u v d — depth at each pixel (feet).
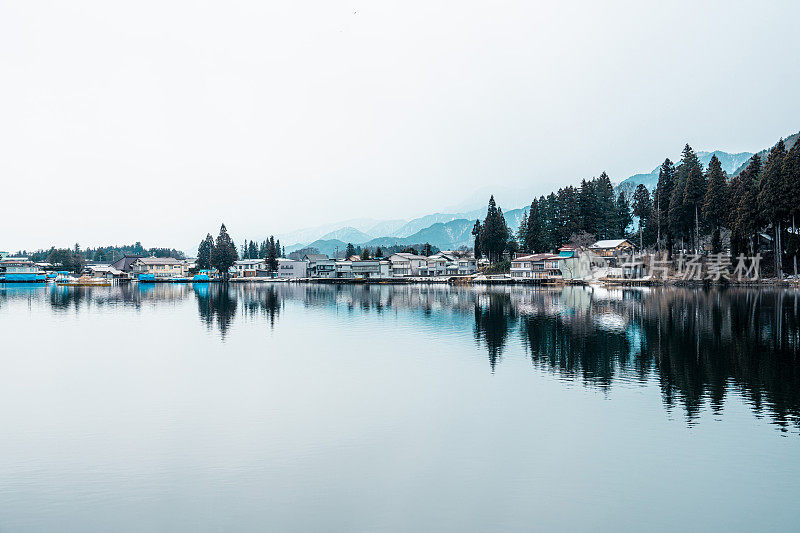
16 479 61.67
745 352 128.77
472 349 139.74
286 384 104.32
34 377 111.45
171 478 61.72
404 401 92.02
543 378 106.73
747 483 59.47
